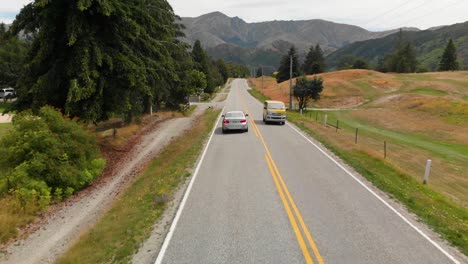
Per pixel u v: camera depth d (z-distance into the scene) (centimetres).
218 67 13825
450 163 2062
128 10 1820
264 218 937
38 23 1764
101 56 1705
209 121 3017
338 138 2223
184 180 1288
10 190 1252
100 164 1647
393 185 1232
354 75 8125
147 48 2047
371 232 862
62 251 942
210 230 865
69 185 1427
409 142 2792
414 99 4959
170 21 3388
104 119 1967
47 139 1406
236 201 1064
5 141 1402
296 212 979
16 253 949
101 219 1048
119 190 1455
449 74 8294
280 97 6706
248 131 2448
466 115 3709
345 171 1413
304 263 714
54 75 1736
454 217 996
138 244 798
